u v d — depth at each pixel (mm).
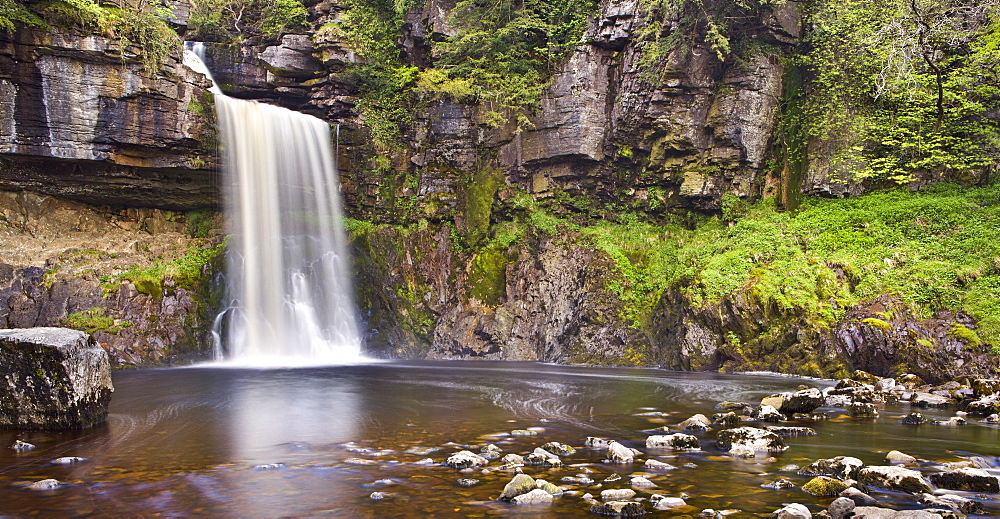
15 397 9664
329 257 28047
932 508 5707
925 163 25234
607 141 29234
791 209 27266
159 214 26938
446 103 30078
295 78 29812
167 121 23781
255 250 25953
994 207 22828
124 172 24500
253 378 17734
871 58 26734
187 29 29047
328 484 6656
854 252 22219
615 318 24969
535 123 29750
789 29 27859
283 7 29312
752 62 27750
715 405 12867
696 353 21484
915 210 23516
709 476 6969
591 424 10531
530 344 27156
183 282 24016
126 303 22438
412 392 14789
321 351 26703
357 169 30094
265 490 6434
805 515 5340
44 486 6531
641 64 27859
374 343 27609
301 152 28078
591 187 30062
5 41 21188
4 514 5648
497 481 6770
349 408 12266
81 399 9859
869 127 26672
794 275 21234
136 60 23016
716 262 23266
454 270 29562
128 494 6285
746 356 20719
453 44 29391
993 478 6398
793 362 19656
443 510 5766
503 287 28734
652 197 29562
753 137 27875
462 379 17891
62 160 23156
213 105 24859
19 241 23000
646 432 9789
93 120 22641
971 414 11688
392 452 8250
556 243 28125
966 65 26469
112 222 26094
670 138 28438
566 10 29562
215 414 11492
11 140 21703
